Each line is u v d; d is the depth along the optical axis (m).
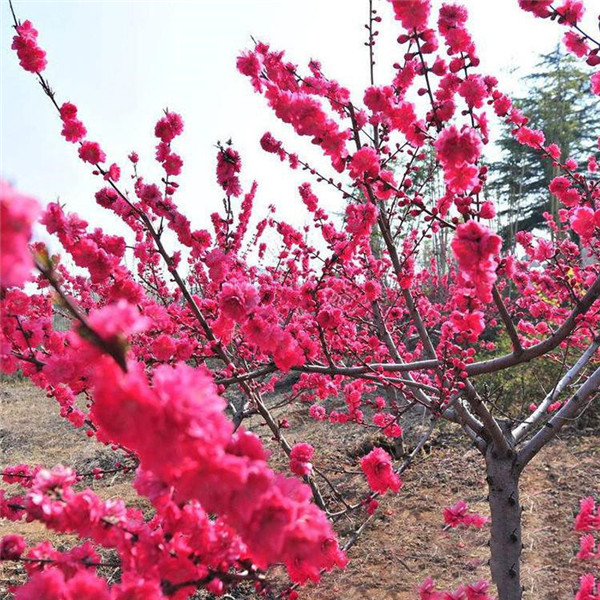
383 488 2.48
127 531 1.40
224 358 3.00
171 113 3.20
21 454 8.36
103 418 0.83
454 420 3.23
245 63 2.63
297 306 2.96
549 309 5.24
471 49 2.71
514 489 2.88
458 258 1.85
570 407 2.88
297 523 1.05
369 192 2.72
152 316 3.04
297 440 7.29
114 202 3.14
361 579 4.35
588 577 2.56
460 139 1.98
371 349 5.09
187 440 0.86
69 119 2.90
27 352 2.40
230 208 3.44
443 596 2.95
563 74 17.92
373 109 2.53
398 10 2.39
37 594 1.12
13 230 0.60
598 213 2.87
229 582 1.49
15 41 2.71
